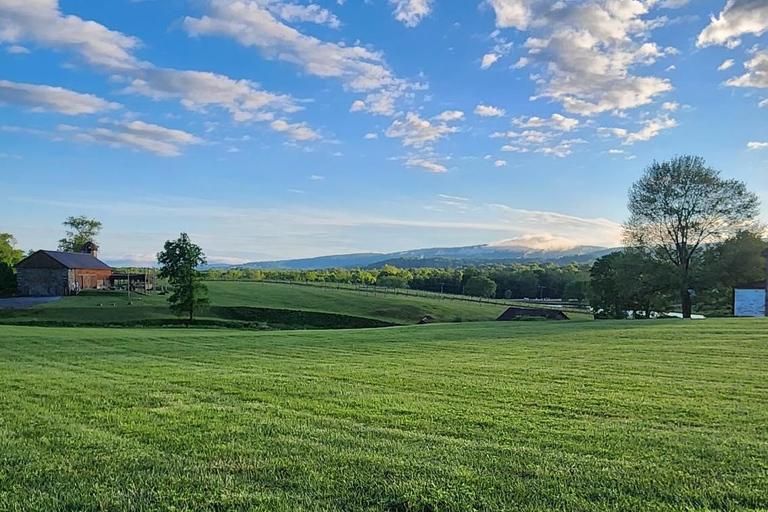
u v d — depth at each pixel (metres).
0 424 8.29
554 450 6.84
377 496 5.36
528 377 13.12
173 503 5.23
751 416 8.80
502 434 7.64
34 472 6.07
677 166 48.72
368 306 72.94
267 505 5.16
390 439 7.35
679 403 9.82
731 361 16.05
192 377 13.41
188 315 60.34
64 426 8.13
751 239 47.22
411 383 12.23
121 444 7.14
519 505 5.13
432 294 92.19
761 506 5.11
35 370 15.19
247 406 9.65
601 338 23.53
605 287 59.44
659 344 20.80
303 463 6.29
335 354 19.47
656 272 47.88
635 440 7.31
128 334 31.86
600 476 5.86
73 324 52.56
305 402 9.98
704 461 6.39
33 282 75.81
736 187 47.56
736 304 48.00
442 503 5.17
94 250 94.31
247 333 33.00
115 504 5.21
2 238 105.50
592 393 10.85
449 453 6.67
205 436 7.52
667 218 48.97
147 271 93.69
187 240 57.31
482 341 23.47
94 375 13.95
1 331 32.75
